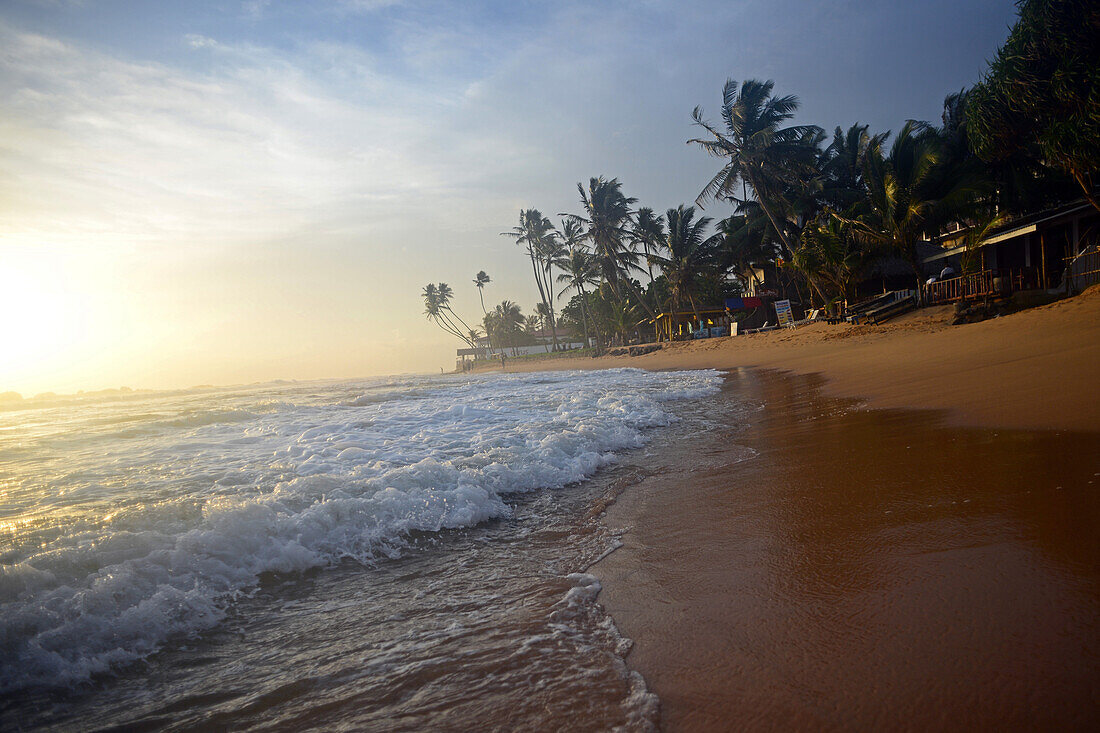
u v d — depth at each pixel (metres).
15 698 2.21
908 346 14.85
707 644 2.36
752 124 30.06
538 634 2.58
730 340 32.72
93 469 5.65
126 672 2.40
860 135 33.88
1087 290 14.20
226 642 2.65
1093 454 4.17
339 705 2.12
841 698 1.91
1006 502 3.46
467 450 6.34
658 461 6.13
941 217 23.77
